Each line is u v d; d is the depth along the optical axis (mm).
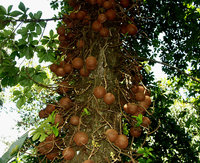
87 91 1761
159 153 4855
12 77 2543
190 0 4262
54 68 2223
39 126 1681
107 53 1866
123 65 1969
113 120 1587
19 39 2510
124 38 2113
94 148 1403
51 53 2729
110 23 2039
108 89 1701
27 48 2617
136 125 1703
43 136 1599
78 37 2215
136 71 2074
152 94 4391
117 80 1766
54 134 1629
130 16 2344
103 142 1479
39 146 1561
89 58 1754
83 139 1421
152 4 4547
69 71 2061
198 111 5102
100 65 1789
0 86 2709
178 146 5051
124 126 1858
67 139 1664
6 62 2488
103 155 1417
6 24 2475
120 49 2000
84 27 2100
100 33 1929
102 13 2061
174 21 4723
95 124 1542
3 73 2510
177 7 4328
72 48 2283
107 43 1831
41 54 2713
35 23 2477
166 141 4895
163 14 4582
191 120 4660
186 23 4586
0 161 1683
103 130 1521
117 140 1441
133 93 1870
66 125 1771
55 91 2098
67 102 1803
